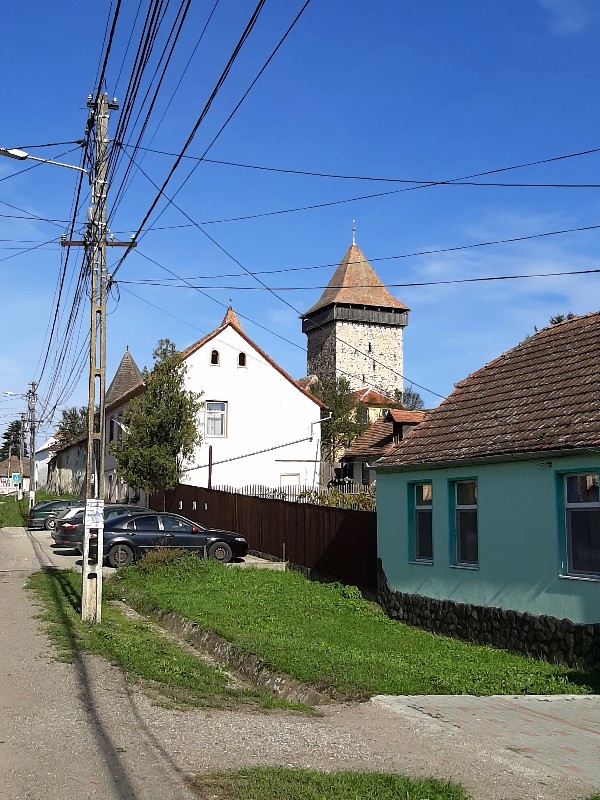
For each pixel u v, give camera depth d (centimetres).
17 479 7781
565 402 1458
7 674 1060
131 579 2088
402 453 1786
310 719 883
